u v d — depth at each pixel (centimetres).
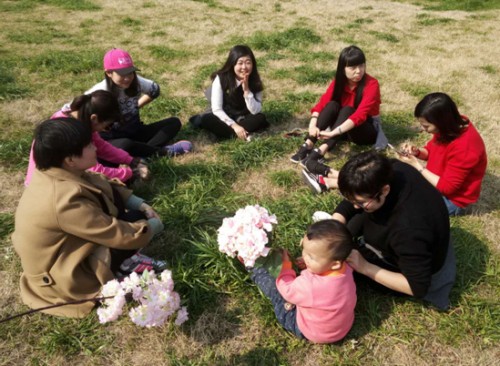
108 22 969
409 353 252
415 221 229
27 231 238
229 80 451
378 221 240
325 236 223
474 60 743
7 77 610
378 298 282
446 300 270
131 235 255
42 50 754
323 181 383
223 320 271
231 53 438
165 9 1120
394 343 257
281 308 260
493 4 1253
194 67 688
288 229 334
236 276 292
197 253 313
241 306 279
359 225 280
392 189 233
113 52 385
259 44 786
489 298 284
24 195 244
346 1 1303
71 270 246
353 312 250
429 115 307
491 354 250
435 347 255
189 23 979
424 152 370
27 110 530
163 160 416
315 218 335
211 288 288
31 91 578
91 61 672
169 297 214
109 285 222
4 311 273
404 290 248
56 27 916
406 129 504
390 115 530
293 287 239
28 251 243
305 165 402
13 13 1020
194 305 276
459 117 311
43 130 232
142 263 287
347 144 469
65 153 233
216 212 357
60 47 779
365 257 272
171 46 798
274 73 654
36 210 233
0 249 321
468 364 246
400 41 862
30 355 249
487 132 498
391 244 238
